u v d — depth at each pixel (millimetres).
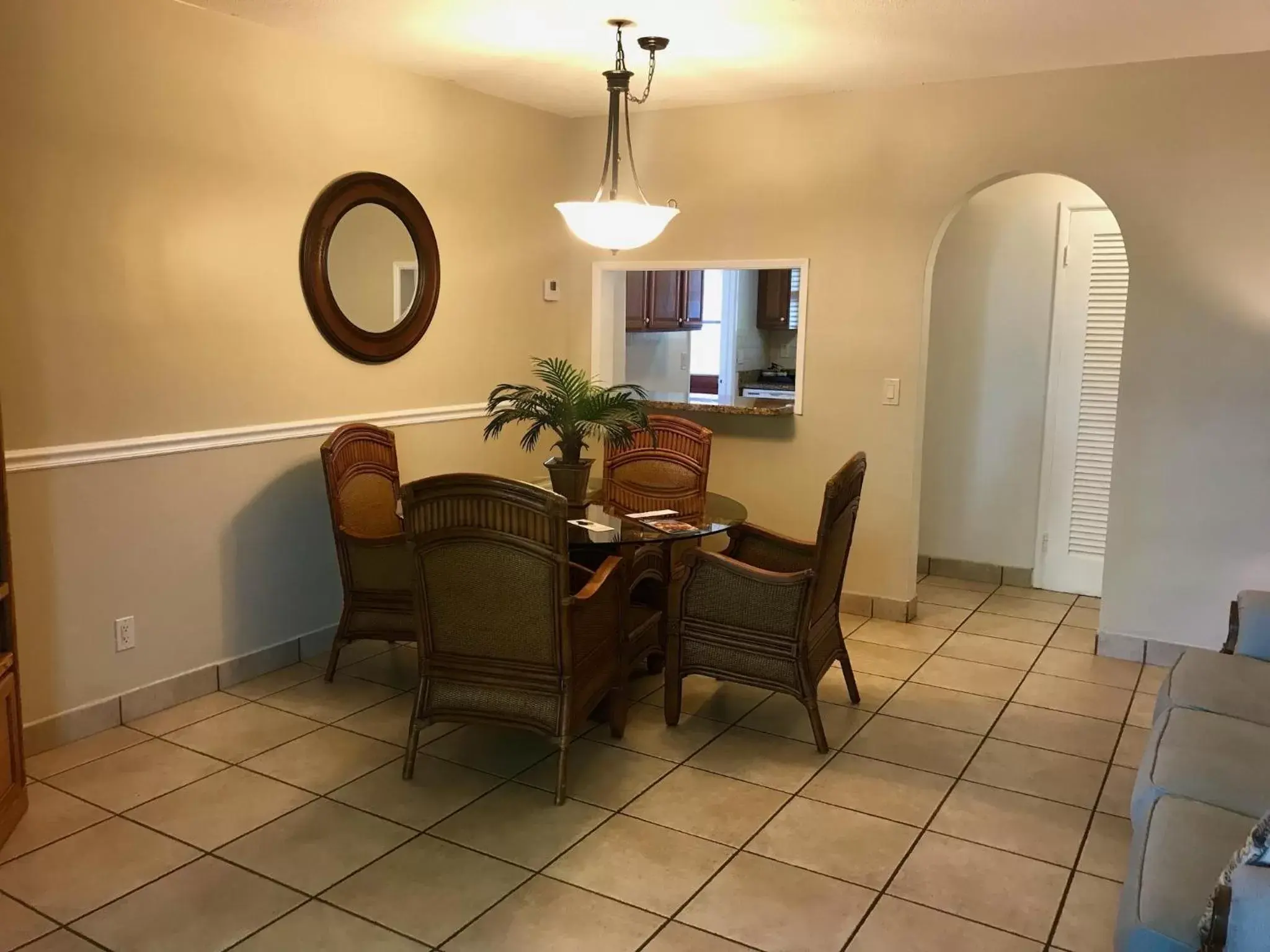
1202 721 2379
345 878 2480
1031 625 4582
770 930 2289
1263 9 3100
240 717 3436
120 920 2293
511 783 2994
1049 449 5031
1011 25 3336
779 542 3641
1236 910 1456
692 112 4812
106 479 3230
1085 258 4805
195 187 3389
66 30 2977
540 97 4645
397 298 4223
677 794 2945
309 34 3635
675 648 3393
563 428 3471
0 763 2586
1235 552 3887
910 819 2814
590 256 5195
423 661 2979
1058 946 2242
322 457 3645
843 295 4570
